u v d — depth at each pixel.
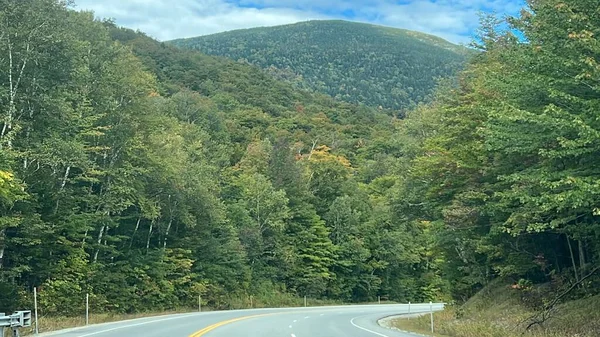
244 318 34.88
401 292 88.69
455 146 28.44
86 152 36.72
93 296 36.38
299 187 77.69
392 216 39.12
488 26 28.00
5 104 31.44
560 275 26.72
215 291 54.31
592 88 15.57
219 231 58.03
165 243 48.91
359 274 81.25
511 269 27.80
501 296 29.94
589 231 21.77
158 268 45.47
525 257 28.23
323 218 81.38
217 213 51.06
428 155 31.61
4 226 29.59
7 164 26.73
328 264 75.00
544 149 17.03
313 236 74.62
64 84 33.69
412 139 45.88
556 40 16.91
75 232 35.94
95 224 39.12
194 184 46.97
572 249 27.20
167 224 48.69
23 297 31.88
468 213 27.33
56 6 32.28
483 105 25.17
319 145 112.75
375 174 101.25
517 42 19.98
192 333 22.86
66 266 35.38
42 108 32.09
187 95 92.00
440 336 23.62
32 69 31.80
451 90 34.91
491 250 28.75
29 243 31.22
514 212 22.16
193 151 52.72
